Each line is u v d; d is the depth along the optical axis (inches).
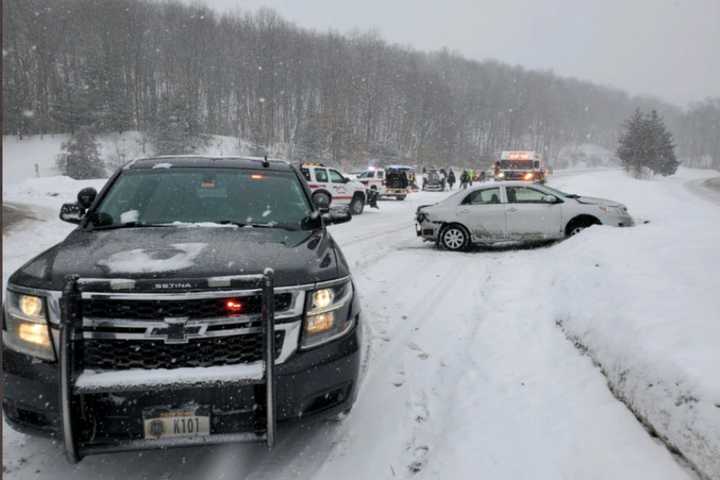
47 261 113.5
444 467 115.2
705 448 99.4
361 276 315.6
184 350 99.9
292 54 4124.0
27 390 101.3
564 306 213.9
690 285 187.5
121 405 100.2
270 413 99.3
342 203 776.3
